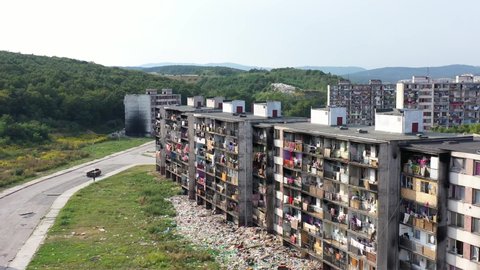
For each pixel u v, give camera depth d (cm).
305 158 7656
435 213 5566
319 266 7419
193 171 11775
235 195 9506
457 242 5491
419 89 19988
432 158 5578
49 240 8794
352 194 6600
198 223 9862
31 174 14538
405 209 6019
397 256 6134
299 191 7862
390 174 6022
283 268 7369
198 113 11788
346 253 6775
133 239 8888
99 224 9775
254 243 8494
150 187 13025
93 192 12481
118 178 14238
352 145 6519
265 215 8925
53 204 11300
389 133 6981
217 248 8394
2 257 7988
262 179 9000
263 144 8819
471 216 5288
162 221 10012
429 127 18400
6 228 9525
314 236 7488
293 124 8712
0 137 18562
